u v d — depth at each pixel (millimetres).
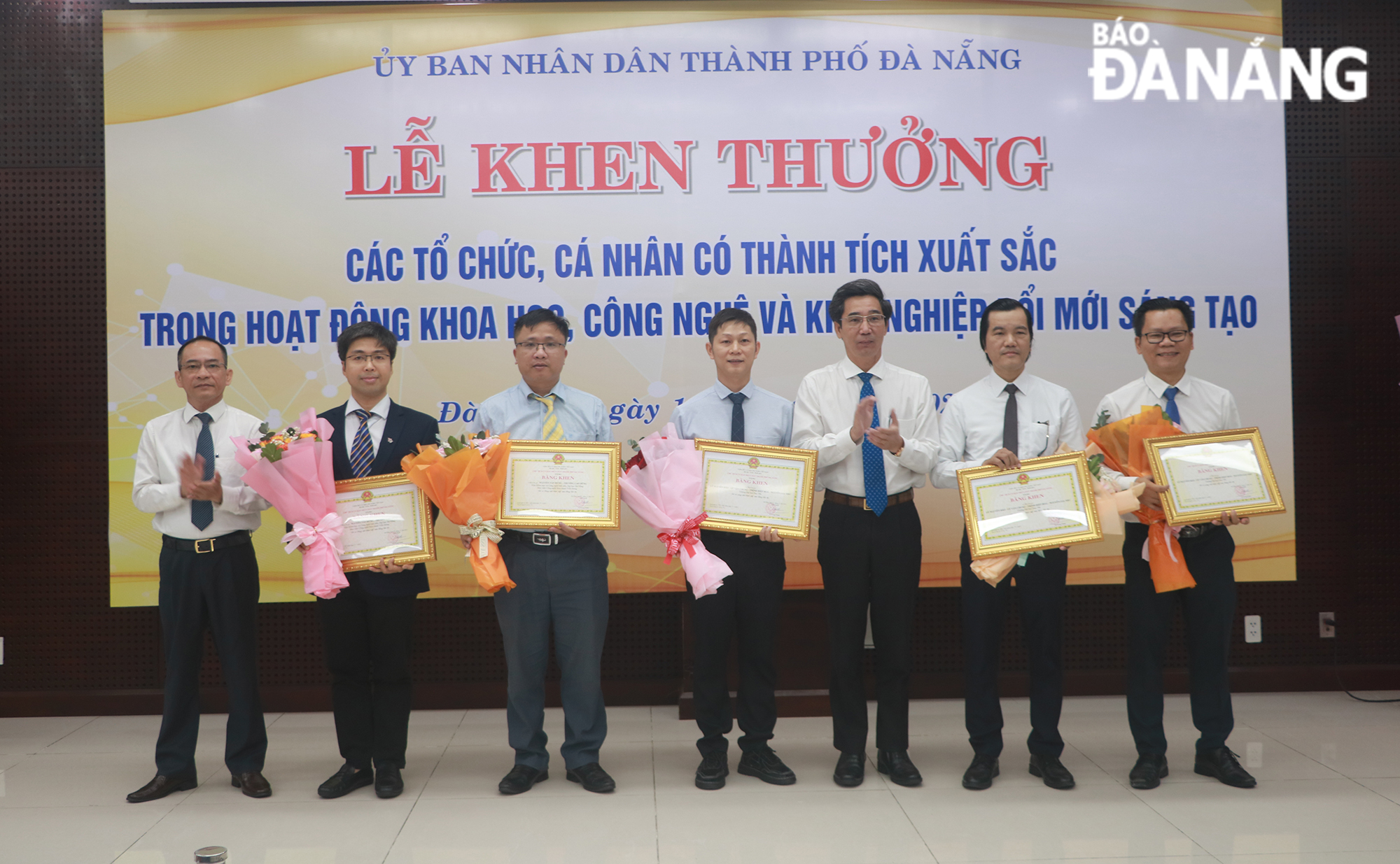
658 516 2963
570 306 4008
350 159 3975
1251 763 3232
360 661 3002
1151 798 2918
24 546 4008
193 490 2822
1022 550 2879
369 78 3982
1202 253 4039
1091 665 4137
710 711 3037
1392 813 2789
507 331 3998
